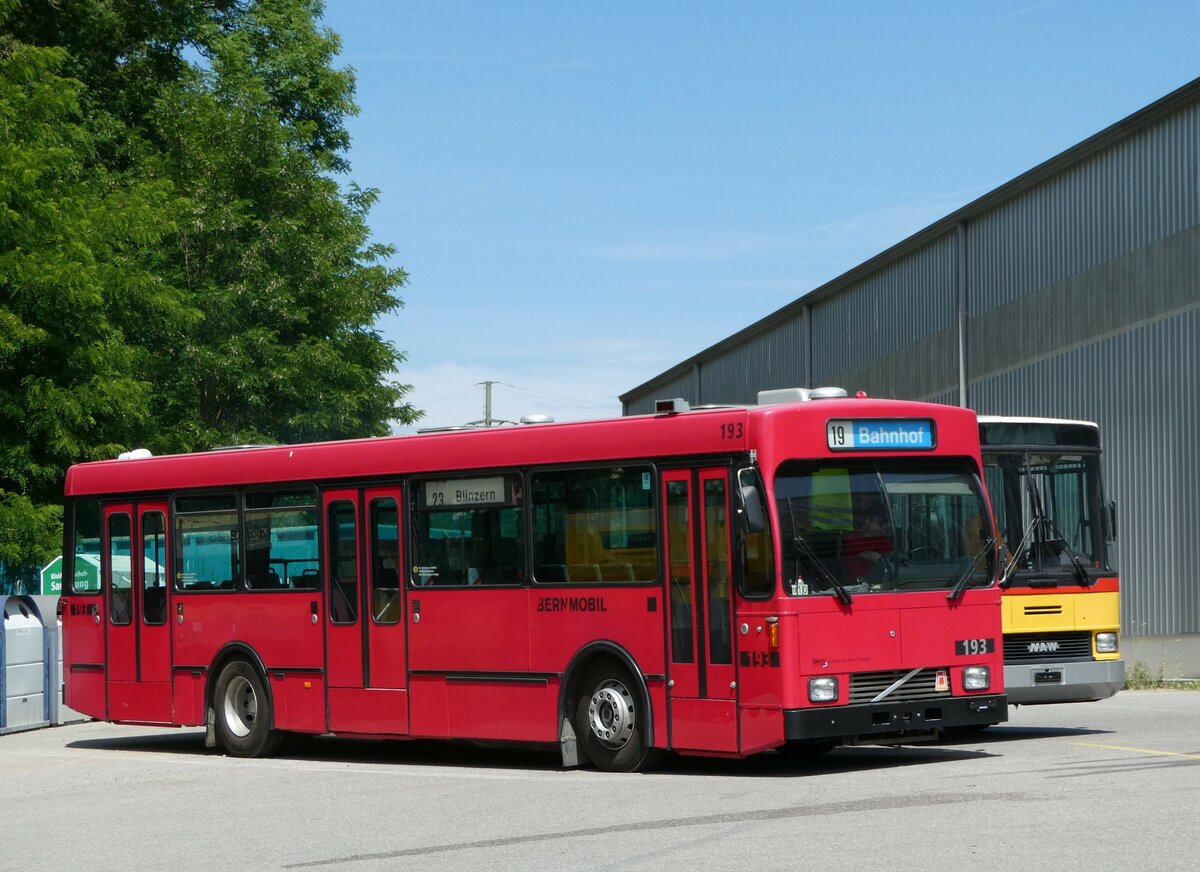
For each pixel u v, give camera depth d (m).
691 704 13.90
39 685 23.67
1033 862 8.78
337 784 14.71
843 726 13.31
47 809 13.77
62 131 35.44
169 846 11.27
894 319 39.97
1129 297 28.92
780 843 9.83
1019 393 33.03
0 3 32.59
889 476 13.99
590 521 14.83
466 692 15.83
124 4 41.59
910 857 9.09
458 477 16.05
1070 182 30.97
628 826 11.02
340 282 40.12
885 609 13.66
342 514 17.20
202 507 18.78
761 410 13.52
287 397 39.12
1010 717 19.72
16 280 28.52
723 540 13.73
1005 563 17.11
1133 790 11.45
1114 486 29.36
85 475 20.22
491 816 11.95
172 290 33.47
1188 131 27.20
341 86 48.44
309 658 17.45
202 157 38.41
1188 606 27.20
